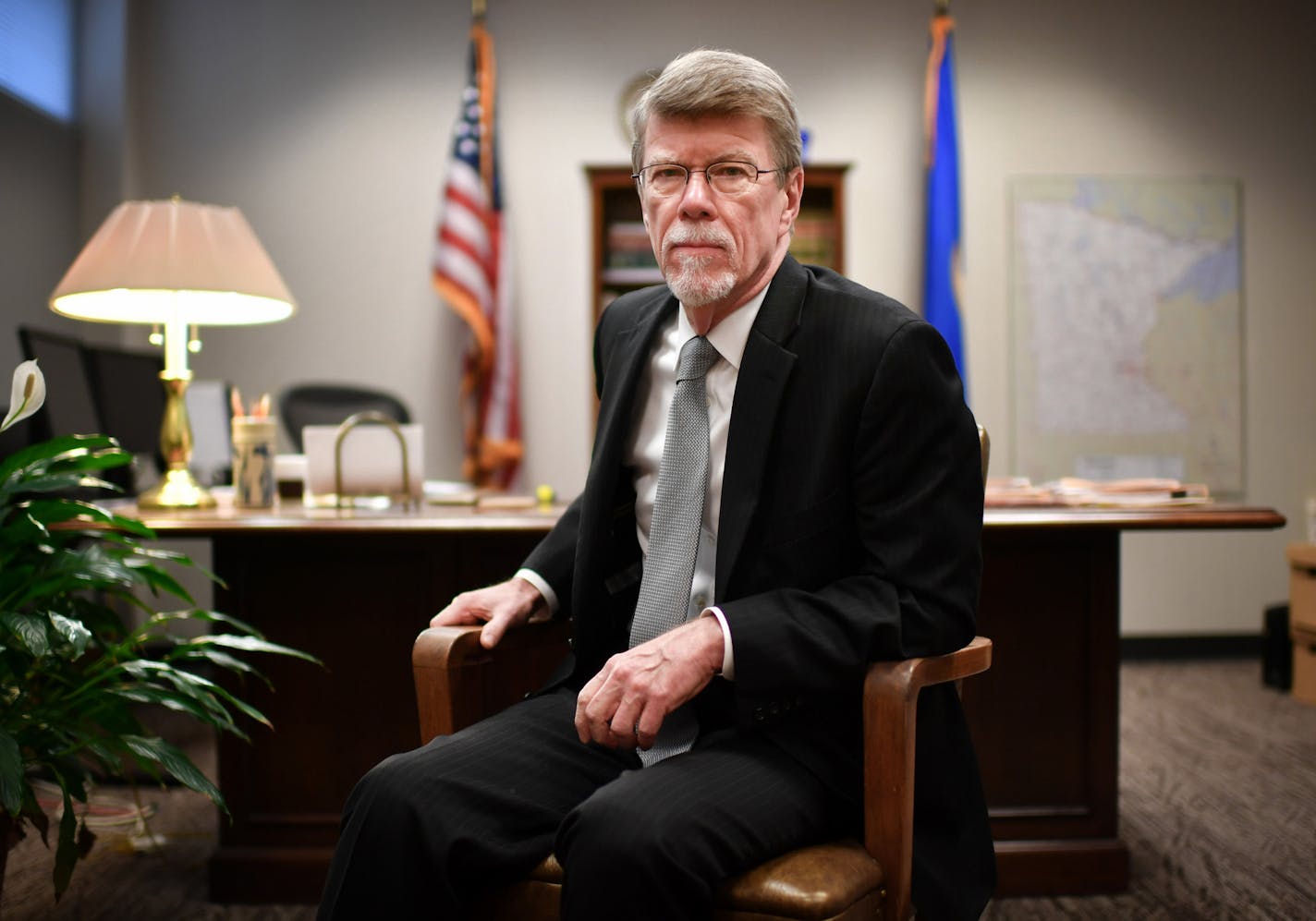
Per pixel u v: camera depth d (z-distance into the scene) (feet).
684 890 3.26
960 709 4.12
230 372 15.38
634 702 3.54
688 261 3.99
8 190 13.15
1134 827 8.40
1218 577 15.39
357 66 15.31
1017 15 15.31
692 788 3.55
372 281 15.35
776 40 15.23
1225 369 15.31
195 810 8.77
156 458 11.02
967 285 15.30
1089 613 7.10
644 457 4.47
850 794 3.81
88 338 14.75
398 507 7.58
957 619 3.75
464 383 14.71
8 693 5.43
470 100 14.47
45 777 8.33
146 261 7.02
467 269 14.23
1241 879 7.33
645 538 4.50
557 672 4.70
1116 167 15.38
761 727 3.90
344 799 7.11
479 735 4.06
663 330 4.56
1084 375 15.26
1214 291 15.30
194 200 15.34
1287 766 10.06
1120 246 15.26
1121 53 15.33
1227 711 12.19
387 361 15.37
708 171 4.00
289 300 7.71
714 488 4.19
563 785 4.00
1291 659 13.33
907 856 3.59
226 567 7.16
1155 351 15.28
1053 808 7.09
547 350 15.30
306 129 15.34
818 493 3.98
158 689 5.48
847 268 15.03
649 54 15.21
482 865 3.58
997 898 7.02
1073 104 15.33
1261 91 15.38
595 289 14.29
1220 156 15.39
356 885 3.62
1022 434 15.24
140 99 15.28
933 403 3.91
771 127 4.04
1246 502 15.35
